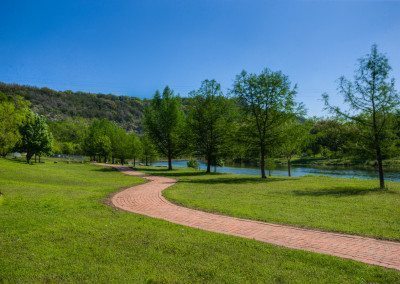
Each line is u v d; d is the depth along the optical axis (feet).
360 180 89.76
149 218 39.75
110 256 26.53
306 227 36.58
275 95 98.07
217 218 41.19
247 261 25.70
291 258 26.45
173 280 22.17
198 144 131.75
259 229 35.96
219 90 127.54
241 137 103.50
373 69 67.72
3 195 52.70
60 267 24.36
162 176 111.34
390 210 45.62
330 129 74.28
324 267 24.67
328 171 199.31
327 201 53.31
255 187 73.77
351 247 29.78
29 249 27.99
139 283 21.84
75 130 405.59
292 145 117.70
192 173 126.72
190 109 131.23
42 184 73.97
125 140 234.38
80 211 43.01
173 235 32.30
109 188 70.74
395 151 67.62
